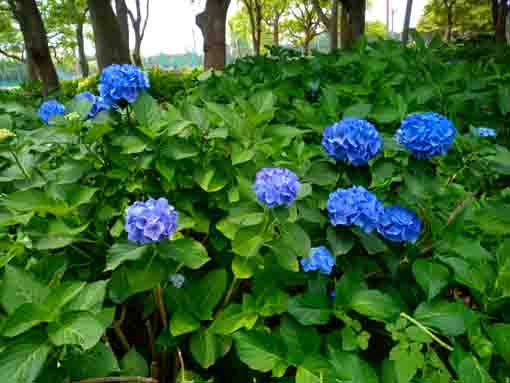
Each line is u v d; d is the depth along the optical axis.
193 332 1.62
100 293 1.32
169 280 1.68
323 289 1.61
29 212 1.65
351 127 1.72
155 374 1.62
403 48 4.67
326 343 1.52
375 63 3.81
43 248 1.54
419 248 1.77
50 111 2.55
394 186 1.99
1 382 1.08
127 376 1.45
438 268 1.52
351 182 1.80
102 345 1.30
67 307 1.28
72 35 25.06
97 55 8.89
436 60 4.40
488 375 1.24
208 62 8.77
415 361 1.31
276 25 33.12
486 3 29.70
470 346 1.43
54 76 7.91
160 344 1.59
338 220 1.56
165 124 1.89
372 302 1.49
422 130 1.73
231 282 1.91
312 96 3.79
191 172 1.98
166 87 5.88
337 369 1.31
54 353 1.25
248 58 5.20
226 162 1.99
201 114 2.07
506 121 3.27
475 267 1.57
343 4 10.09
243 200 1.78
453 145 2.38
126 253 1.40
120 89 1.92
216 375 1.71
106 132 1.90
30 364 1.12
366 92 3.31
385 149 2.12
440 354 1.53
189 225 1.72
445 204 1.99
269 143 2.25
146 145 1.85
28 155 2.10
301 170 2.11
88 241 1.69
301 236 1.56
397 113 2.80
